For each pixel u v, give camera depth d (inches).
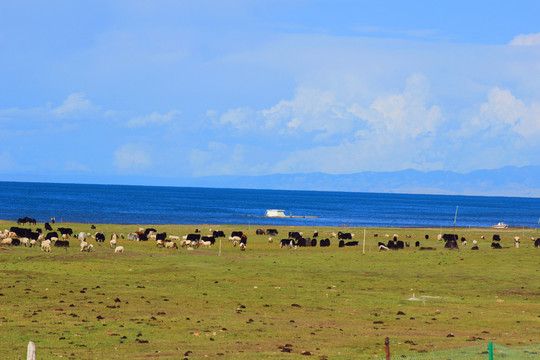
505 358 1358.3
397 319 2012.8
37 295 2206.0
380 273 3221.0
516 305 2394.2
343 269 3344.0
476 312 2202.3
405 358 1376.7
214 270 3203.7
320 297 2442.2
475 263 3565.5
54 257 3467.0
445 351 1451.8
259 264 3489.2
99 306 2033.7
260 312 2065.7
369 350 1489.9
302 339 1626.5
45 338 1514.5
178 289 2527.1
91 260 3435.0
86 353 1369.3
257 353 1418.6
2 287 2354.8
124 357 1337.4
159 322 1792.6
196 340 1562.5
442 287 2832.2
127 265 3292.3
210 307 2121.1
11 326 1646.2
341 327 1831.9
